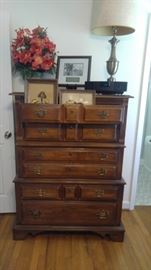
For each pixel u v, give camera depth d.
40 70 1.92
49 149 1.81
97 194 1.89
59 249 1.89
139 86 2.21
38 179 1.86
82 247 1.92
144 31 2.07
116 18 1.67
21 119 1.73
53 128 1.78
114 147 1.81
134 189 2.47
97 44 2.08
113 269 1.70
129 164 2.40
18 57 1.86
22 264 1.72
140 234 2.12
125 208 2.53
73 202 1.91
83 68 2.08
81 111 1.71
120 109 1.72
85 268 1.70
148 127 3.95
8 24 1.93
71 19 2.03
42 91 1.77
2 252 1.84
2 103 2.11
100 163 1.85
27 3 1.98
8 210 2.36
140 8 1.97
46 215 1.93
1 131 2.17
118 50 2.11
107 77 2.15
